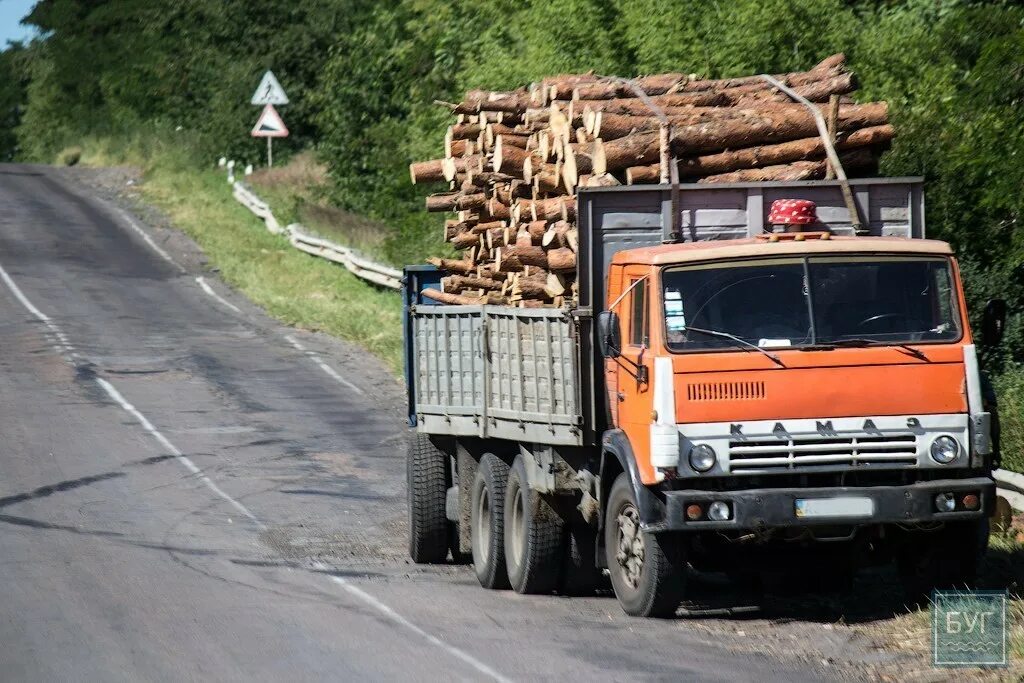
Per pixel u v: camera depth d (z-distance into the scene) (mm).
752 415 32688
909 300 33844
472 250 49531
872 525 33594
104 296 107562
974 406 33281
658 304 33375
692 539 34781
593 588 41125
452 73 121625
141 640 32500
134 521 50219
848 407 32812
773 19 78062
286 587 40125
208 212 152875
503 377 41531
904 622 33219
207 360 86250
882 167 63000
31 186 172875
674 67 82125
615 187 37219
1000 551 39906
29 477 57312
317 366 85812
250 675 29094
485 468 43438
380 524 51812
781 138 40562
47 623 34438
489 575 42219
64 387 76688
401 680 28438
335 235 134000
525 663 29844
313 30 199875
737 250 33844
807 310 33469
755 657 30234
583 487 38312
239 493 55906
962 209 62000
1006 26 65812
